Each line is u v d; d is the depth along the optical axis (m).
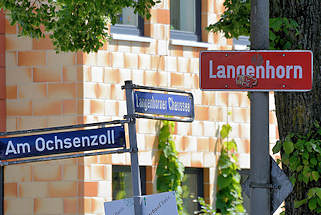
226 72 13.72
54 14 22.81
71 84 28.39
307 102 17.16
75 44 22.92
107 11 21.03
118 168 29.59
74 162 28.20
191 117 15.08
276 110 17.56
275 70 13.64
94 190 28.36
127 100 13.88
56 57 28.48
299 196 17.17
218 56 13.74
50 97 28.47
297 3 17.31
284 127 17.41
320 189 16.73
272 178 13.55
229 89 13.72
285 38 17.36
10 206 28.41
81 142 14.22
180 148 31.06
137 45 30.02
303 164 16.92
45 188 28.27
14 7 22.48
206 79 13.76
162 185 30.56
